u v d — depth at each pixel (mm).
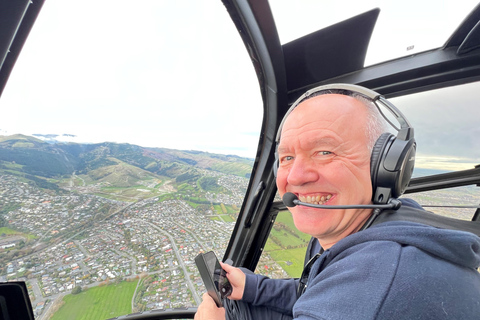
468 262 247
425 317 216
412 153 333
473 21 606
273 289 540
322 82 800
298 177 344
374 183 332
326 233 357
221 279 510
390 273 235
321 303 266
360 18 610
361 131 334
